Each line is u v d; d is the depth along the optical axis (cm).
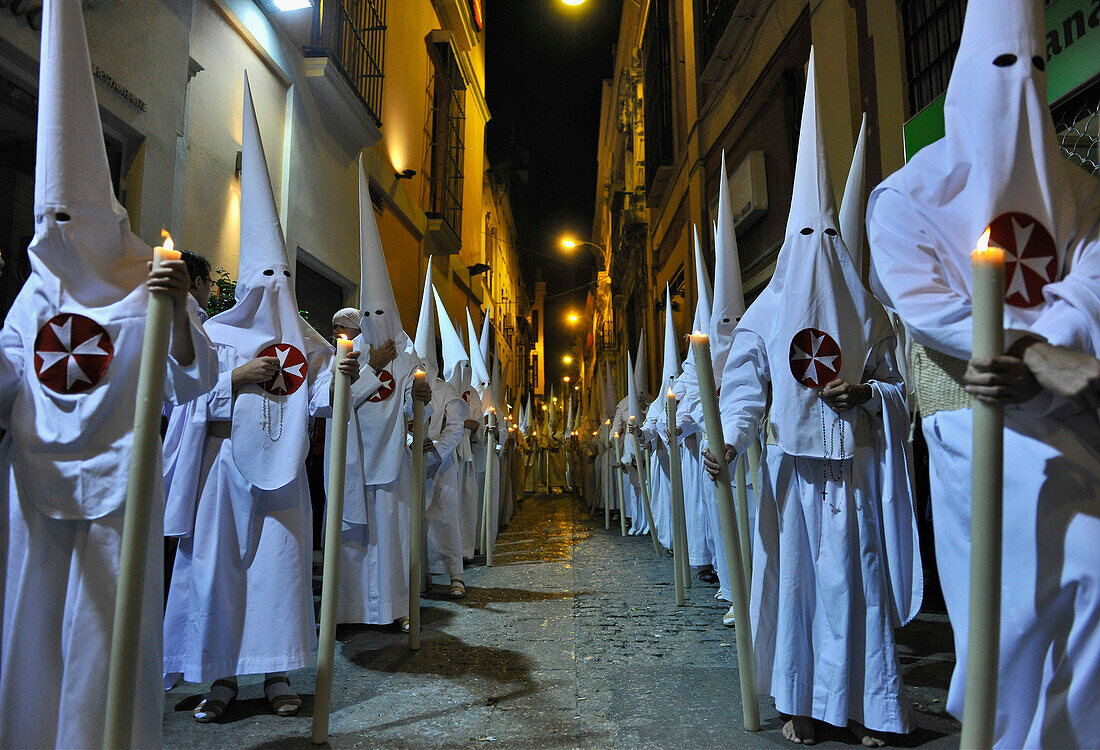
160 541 225
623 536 1007
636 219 2052
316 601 552
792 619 287
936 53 577
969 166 195
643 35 1872
